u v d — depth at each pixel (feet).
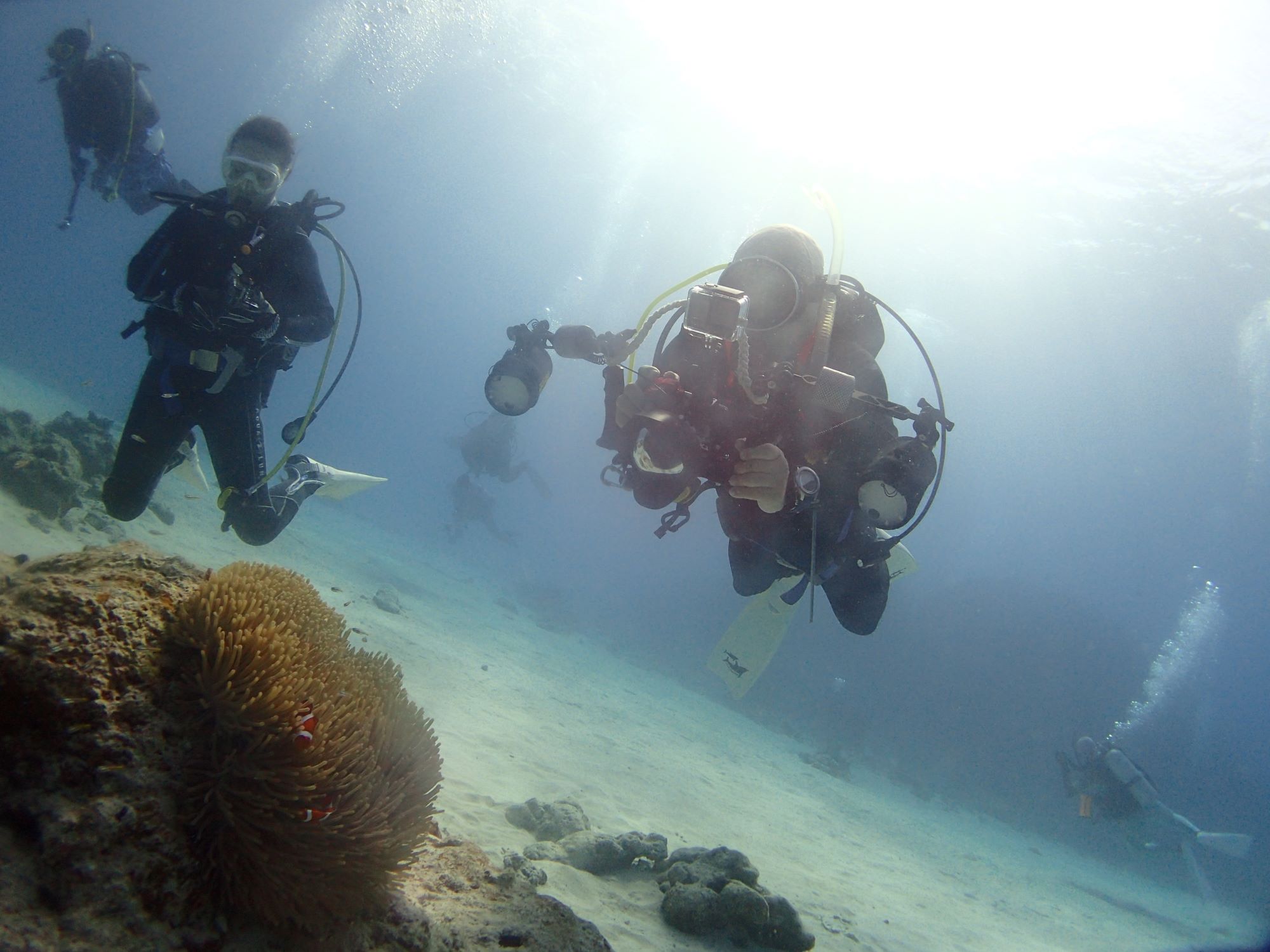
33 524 19.95
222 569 7.07
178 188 20.08
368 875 6.00
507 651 36.01
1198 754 76.89
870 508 8.16
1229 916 41.06
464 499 67.05
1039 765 67.46
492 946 7.09
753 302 8.58
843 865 22.38
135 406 11.48
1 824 4.89
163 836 5.23
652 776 23.59
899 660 74.38
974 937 19.44
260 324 11.12
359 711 6.35
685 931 11.55
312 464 14.38
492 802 15.07
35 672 5.16
